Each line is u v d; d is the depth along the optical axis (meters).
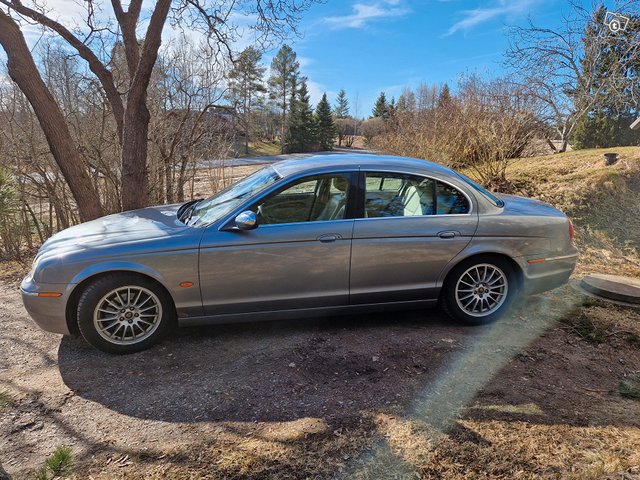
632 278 4.93
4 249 7.26
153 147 7.95
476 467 2.17
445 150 9.89
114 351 3.41
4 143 7.34
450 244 3.72
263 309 3.59
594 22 12.81
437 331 3.77
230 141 9.52
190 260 3.37
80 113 7.93
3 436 2.49
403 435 2.41
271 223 3.54
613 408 2.65
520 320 3.95
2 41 5.76
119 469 2.20
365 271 3.64
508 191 8.09
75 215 7.83
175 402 2.79
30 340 3.73
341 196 3.66
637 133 14.56
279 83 49.75
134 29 6.78
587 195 7.36
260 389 2.91
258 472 2.15
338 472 2.14
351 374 3.08
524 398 2.75
